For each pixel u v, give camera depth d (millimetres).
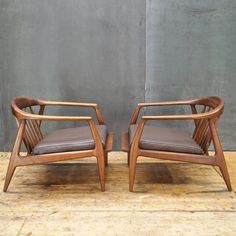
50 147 2160
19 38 2963
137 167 2730
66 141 2199
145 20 2963
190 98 3107
